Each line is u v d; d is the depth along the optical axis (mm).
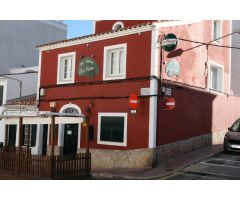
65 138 17609
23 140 19297
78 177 12023
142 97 14477
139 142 14383
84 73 16922
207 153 15641
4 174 12453
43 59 19031
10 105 20656
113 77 15695
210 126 18000
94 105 16281
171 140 14945
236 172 12250
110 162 15234
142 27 14734
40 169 11586
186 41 16188
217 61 19109
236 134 15594
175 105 15242
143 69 14625
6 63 28562
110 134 15523
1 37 28391
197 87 16844
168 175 12344
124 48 15414
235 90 22828
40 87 18891
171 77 15102
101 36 16250
